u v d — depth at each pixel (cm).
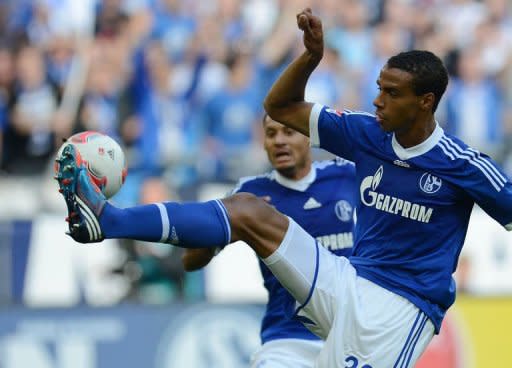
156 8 4025
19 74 3784
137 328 3084
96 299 3188
